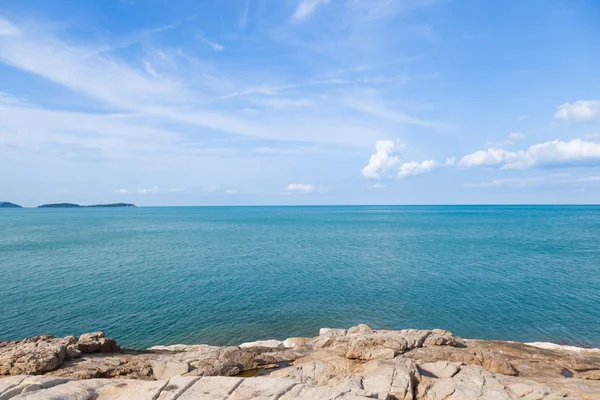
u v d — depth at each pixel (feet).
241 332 93.61
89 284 137.80
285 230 391.45
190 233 353.92
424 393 42.68
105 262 184.34
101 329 94.27
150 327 95.96
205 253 216.54
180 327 96.32
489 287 134.10
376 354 56.24
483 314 105.91
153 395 32.12
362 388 37.91
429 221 547.90
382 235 327.67
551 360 63.57
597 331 93.15
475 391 42.42
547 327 95.96
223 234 343.05
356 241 279.08
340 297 122.62
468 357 58.75
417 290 130.82
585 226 418.10
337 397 31.17
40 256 201.67
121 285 136.67
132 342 87.45
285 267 172.55
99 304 113.19
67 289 130.31
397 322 100.73
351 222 536.83
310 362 55.16
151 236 320.70
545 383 47.29
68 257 198.90
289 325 98.32
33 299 117.80
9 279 145.28
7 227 429.79
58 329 93.71
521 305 113.09
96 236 317.83
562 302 115.65
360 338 64.03
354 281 144.15
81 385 34.32
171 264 179.73
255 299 120.06
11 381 35.01
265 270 165.58
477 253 212.64
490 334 92.58
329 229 402.31
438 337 67.72
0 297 119.85
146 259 193.98
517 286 135.13
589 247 233.96
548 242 261.24
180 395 32.07
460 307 111.96
